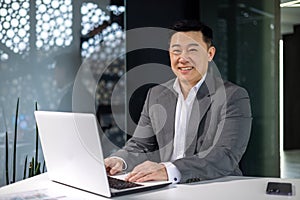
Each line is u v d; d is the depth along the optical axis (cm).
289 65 699
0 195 143
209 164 163
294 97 703
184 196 136
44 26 334
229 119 178
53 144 152
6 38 324
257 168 356
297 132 679
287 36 696
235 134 175
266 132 363
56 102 339
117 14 354
